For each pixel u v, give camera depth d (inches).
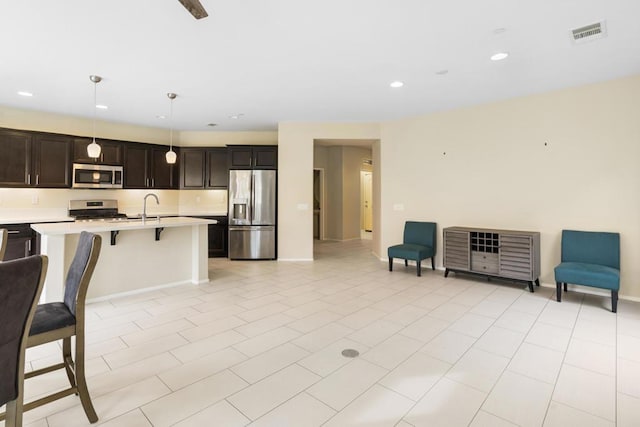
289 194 238.4
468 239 178.5
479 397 77.1
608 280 131.3
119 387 80.4
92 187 214.1
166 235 168.4
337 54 125.3
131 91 167.8
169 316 127.8
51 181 200.1
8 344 50.3
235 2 92.0
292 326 118.5
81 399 66.9
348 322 122.3
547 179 167.6
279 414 70.9
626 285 147.9
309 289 165.8
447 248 187.2
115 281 151.1
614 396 77.2
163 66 136.6
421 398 76.7
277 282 179.3
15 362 51.9
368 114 212.5
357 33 109.4
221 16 99.3
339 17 99.9
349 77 148.4
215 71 141.9
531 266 158.9
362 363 92.7
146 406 73.2
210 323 121.0
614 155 150.0
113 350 99.4
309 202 238.5
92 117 220.1
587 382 83.1
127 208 242.2
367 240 352.2
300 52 123.6
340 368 89.9
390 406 73.7
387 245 234.1
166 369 88.8
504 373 87.5
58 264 130.3
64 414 70.3
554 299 148.8
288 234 240.1
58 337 66.7
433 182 209.5
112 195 236.1
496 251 174.2
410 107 195.3
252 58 128.7
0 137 184.5
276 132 269.4
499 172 183.0
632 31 107.3
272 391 79.2
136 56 127.0
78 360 67.9
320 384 82.3
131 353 97.6
